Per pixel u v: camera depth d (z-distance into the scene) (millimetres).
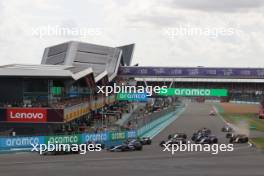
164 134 139000
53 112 106375
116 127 128000
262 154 88750
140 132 131125
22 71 117125
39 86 120375
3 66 134375
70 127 115562
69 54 197500
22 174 62844
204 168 69812
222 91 198875
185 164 74000
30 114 106562
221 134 136250
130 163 74750
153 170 67375
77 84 142250
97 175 62562
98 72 171125
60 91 125875
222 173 65188
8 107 107000
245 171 67188
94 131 111625
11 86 119062
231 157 83812
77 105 122875
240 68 197500
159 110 192875
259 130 146625
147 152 93000
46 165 71875
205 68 199250
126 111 172250
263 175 64125
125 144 95562
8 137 88438
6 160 78062
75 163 74375
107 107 166875
